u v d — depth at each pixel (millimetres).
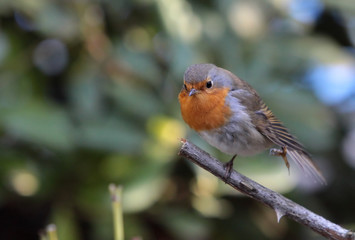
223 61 9961
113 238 9398
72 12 9547
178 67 9156
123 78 9852
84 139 9359
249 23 10000
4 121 8992
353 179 11891
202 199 9906
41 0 9305
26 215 10555
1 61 9594
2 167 9438
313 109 10141
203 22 9758
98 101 9531
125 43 9758
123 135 9484
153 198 9141
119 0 9680
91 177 9562
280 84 10234
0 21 9852
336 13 11180
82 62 9836
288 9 10211
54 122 9148
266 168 9570
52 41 10055
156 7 9430
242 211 10383
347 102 11578
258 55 10148
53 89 10195
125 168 9430
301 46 10352
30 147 9656
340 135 11617
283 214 6191
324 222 6086
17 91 9578
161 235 10164
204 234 9680
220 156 9797
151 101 9742
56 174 9594
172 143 9477
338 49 10570
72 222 9375
